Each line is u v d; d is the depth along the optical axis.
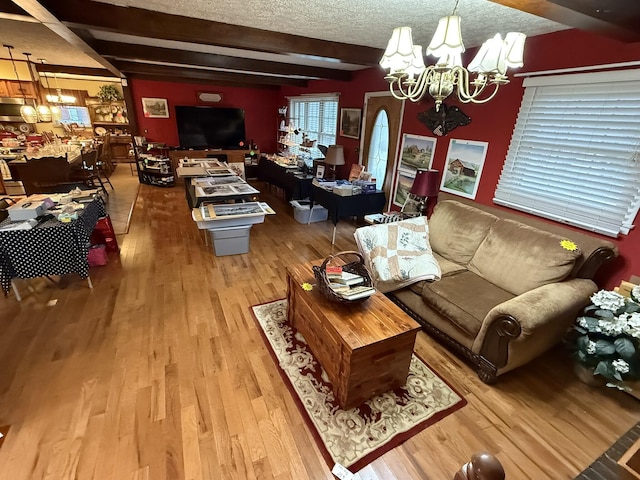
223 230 3.46
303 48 2.97
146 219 4.65
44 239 2.46
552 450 1.59
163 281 3.01
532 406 1.84
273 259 3.57
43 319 2.39
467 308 2.08
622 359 1.79
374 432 1.64
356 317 1.80
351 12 2.24
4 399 1.73
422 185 3.17
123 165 8.80
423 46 2.97
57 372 1.92
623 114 2.01
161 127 6.80
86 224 2.84
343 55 3.17
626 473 1.04
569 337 2.17
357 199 4.02
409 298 2.50
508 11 2.02
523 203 2.66
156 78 6.35
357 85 4.68
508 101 2.68
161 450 1.51
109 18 2.32
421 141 3.60
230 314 2.55
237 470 1.44
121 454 1.48
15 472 1.39
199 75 5.63
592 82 2.12
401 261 2.58
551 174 2.45
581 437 1.66
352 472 1.45
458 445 1.60
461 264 2.70
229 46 2.77
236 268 3.33
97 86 8.55
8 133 6.68
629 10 1.46
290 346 2.21
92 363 1.99
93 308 2.55
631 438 1.16
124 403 1.73
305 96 6.13
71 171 4.96
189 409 1.72
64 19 2.23
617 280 2.17
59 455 1.46
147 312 2.53
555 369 2.14
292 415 1.71
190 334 2.30
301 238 4.23
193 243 3.90
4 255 2.41
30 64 6.60
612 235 2.13
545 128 2.45
